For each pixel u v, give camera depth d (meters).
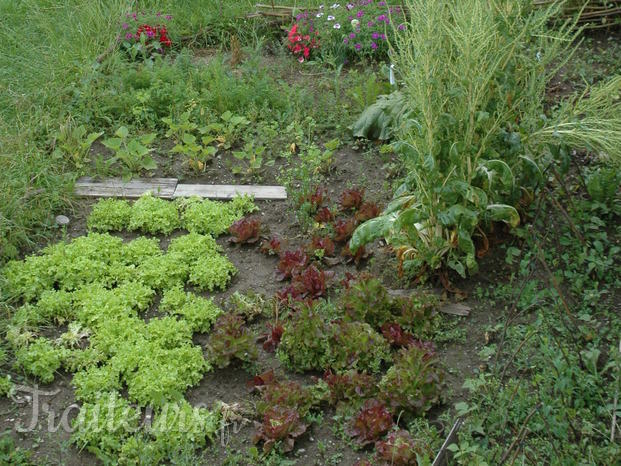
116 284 5.01
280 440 3.98
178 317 4.77
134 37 7.32
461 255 4.93
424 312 4.55
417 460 3.69
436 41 4.68
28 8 7.68
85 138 6.36
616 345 4.37
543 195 4.96
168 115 6.54
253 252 5.27
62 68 6.73
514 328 4.50
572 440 3.90
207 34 7.68
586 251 4.89
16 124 6.02
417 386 4.08
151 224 5.41
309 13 7.50
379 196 5.65
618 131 4.95
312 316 4.38
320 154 6.10
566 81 6.63
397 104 6.03
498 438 3.95
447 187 4.63
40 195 5.56
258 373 4.42
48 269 4.95
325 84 6.86
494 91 4.88
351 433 3.99
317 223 5.38
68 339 4.55
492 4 4.87
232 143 6.29
